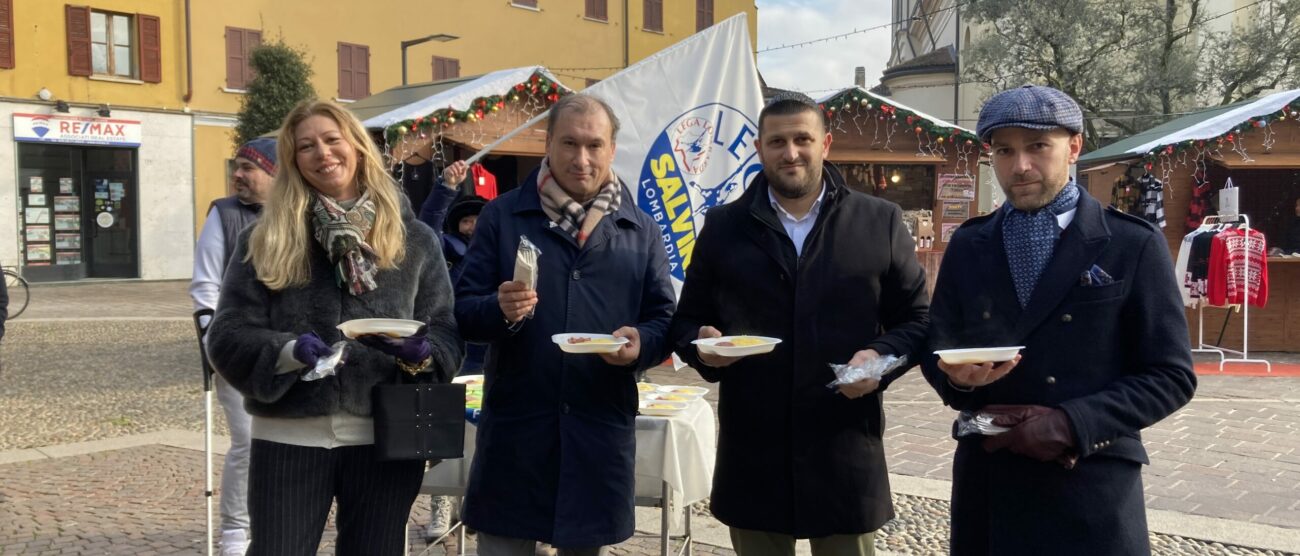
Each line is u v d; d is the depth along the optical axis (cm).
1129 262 205
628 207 281
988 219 229
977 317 218
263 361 223
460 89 860
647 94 650
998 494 214
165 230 2209
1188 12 1900
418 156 844
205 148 2278
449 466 337
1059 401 206
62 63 2038
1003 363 197
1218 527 436
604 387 267
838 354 264
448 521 423
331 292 239
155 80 2180
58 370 915
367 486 244
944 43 3278
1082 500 204
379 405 235
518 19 2908
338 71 2531
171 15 2209
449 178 542
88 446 592
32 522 441
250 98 1980
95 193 2114
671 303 283
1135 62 1844
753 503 267
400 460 240
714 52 659
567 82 3050
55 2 2020
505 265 269
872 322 268
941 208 1075
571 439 262
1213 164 1117
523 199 274
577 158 266
